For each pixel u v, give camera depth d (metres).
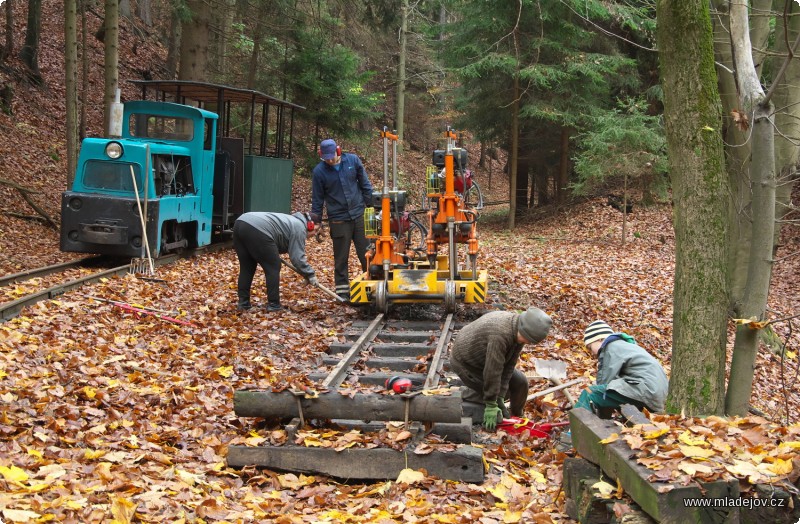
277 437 5.13
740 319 4.77
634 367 5.35
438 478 4.92
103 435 5.18
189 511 4.14
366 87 39.03
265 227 9.33
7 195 17.00
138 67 29.55
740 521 3.26
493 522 4.11
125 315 8.84
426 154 40.09
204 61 19.66
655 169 21.20
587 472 4.03
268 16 23.06
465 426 5.38
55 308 8.64
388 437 5.08
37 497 3.92
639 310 11.75
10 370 6.18
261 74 26.20
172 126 14.60
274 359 7.64
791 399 9.41
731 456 3.52
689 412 4.82
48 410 5.43
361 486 4.96
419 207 30.78
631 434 3.80
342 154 10.25
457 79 25.38
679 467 3.37
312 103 25.58
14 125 21.19
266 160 16.92
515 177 24.95
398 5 24.09
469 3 22.75
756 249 4.97
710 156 4.74
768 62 12.29
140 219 12.45
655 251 19.83
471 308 10.19
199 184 14.55
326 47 25.69
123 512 3.86
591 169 20.75
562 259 17.53
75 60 15.23
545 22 22.11
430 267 9.91
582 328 9.95
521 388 6.20
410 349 8.02
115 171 12.64
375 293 9.20
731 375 5.02
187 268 12.89
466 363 5.89
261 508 4.37
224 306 9.76
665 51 4.79
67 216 12.48
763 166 4.94
